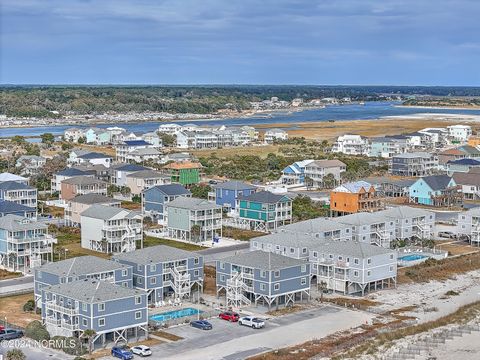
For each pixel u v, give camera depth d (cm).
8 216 15325
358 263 13150
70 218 18975
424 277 14575
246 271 12425
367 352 10275
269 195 18975
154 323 11219
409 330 11281
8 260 14725
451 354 10462
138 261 12419
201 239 17500
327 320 11681
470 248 17162
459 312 12344
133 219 16375
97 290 10425
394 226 17238
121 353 9719
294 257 14050
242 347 10288
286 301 12425
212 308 12206
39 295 11869
